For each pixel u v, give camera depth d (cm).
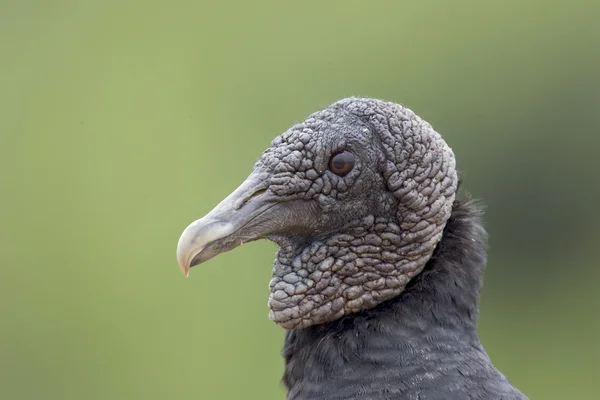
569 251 1451
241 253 1353
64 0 1642
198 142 1451
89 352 1384
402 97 1474
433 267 586
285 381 609
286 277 591
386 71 1492
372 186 581
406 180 577
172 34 1582
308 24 1540
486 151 1459
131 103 1525
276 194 586
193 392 1327
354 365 562
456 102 1477
